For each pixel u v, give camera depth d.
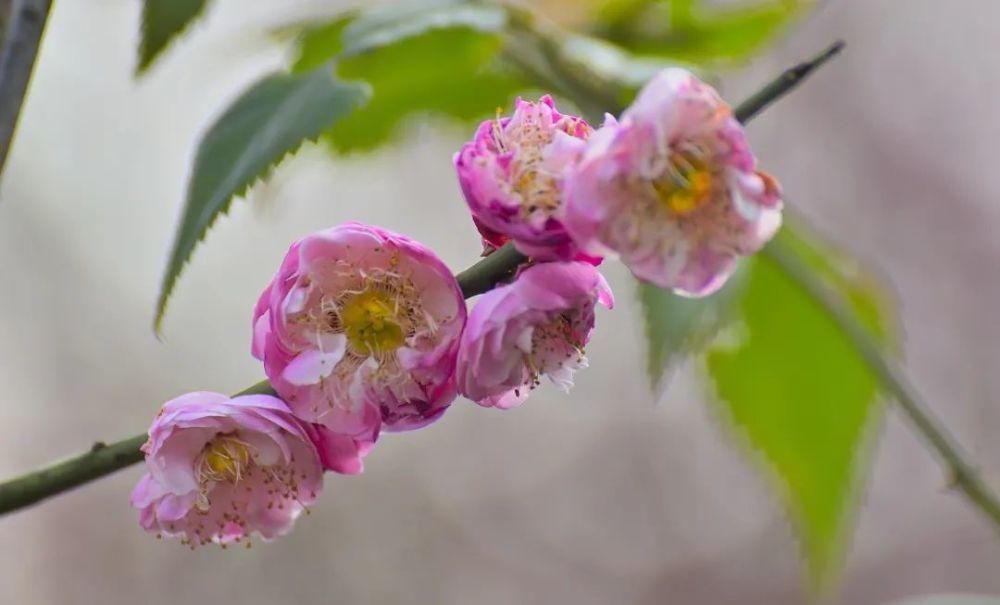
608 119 0.45
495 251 0.46
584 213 0.44
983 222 1.27
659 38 0.58
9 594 1.18
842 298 0.58
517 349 0.46
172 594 1.24
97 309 1.24
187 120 1.20
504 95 0.58
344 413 0.46
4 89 0.47
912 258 1.27
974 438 1.24
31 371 1.21
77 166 1.21
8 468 1.18
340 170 0.65
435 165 1.25
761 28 0.58
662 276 0.45
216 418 0.46
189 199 0.48
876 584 1.27
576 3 0.58
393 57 0.56
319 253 0.46
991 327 1.26
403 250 0.46
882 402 0.57
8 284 1.21
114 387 1.23
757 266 0.56
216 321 1.26
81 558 1.22
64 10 1.18
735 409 0.58
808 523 0.58
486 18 0.54
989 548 1.26
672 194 0.45
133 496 0.47
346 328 0.46
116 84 1.20
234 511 0.47
